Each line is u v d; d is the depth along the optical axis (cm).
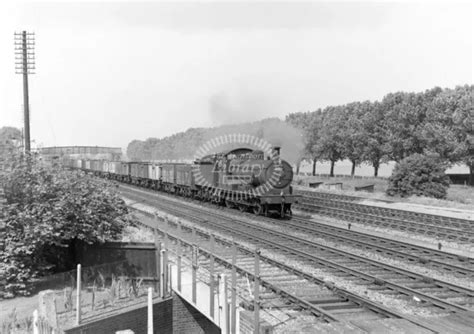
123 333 783
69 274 1299
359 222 2225
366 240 1727
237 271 1210
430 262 1359
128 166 4866
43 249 1405
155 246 1323
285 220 2216
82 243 1452
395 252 1477
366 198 3250
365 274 1166
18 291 1284
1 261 1284
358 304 962
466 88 4466
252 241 1650
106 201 1513
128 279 1300
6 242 1286
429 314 918
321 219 2380
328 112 6066
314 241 1708
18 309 1172
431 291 1077
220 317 960
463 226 2050
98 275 1289
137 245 1343
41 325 911
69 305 1138
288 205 2345
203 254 1399
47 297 1017
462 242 1727
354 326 811
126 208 1617
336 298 998
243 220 2219
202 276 1197
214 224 2023
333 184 4309
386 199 3203
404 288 1052
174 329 1228
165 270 1235
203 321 1271
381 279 1117
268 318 888
